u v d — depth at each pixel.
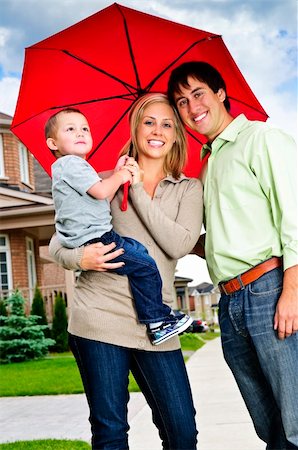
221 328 3.49
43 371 12.84
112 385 3.24
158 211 3.36
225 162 3.38
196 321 33.34
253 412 3.52
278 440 3.52
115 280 3.32
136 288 3.30
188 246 3.40
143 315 3.28
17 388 10.20
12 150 20.23
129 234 3.46
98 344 3.27
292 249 3.11
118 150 4.23
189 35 3.76
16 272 19.19
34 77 3.88
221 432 5.94
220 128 3.66
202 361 13.29
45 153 4.09
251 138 3.30
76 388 9.80
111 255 3.25
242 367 3.45
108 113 4.14
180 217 3.45
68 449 5.45
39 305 17.95
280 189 3.18
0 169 19.98
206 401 7.79
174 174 3.60
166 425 3.36
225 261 3.34
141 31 3.80
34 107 3.99
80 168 3.31
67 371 12.50
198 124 3.64
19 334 16.34
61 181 3.32
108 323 3.28
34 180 23.19
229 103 3.87
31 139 4.10
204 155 3.87
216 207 3.41
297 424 3.19
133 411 7.24
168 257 3.48
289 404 3.19
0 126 19.97
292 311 3.08
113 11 3.65
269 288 3.23
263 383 3.48
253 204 3.28
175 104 3.69
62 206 3.32
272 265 3.26
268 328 3.21
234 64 3.72
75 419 7.25
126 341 3.29
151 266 3.31
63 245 3.35
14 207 18.44
